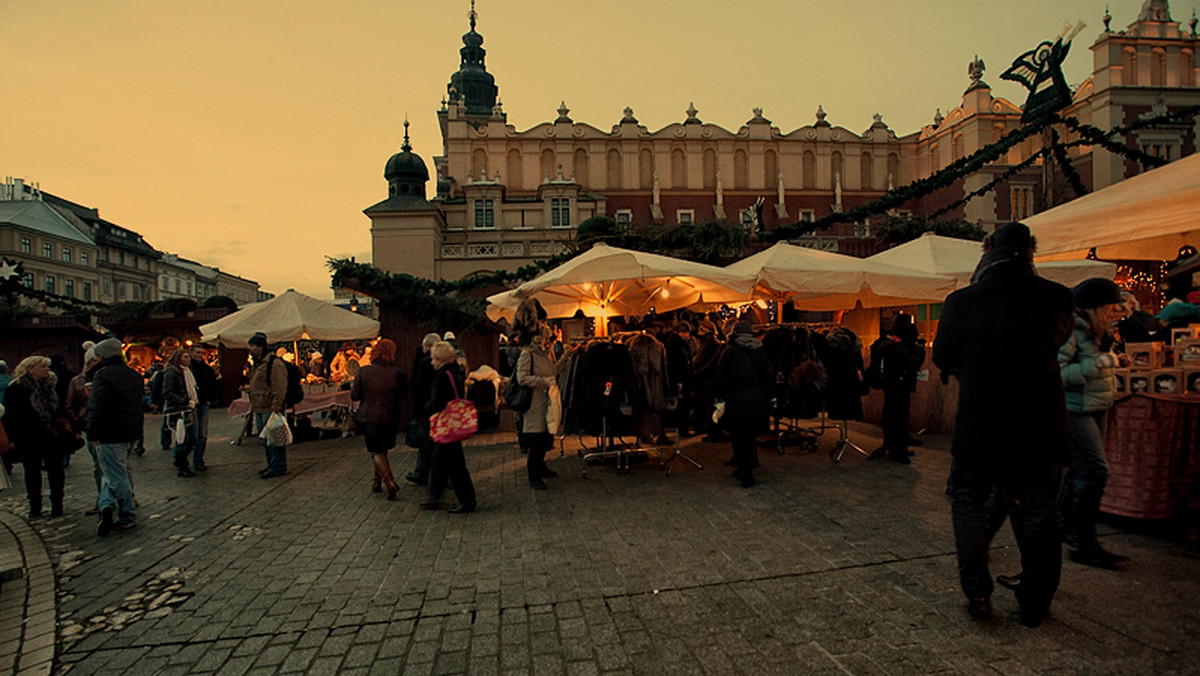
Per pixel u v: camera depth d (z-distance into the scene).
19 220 49.41
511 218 38.47
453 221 38.97
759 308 12.34
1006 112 39.25
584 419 6.77
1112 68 32.84
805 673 2.66
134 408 5.52
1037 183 38.06
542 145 42.62
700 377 8.62
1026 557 2.92
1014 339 2.84
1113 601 3.18
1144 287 12.53
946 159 42.19
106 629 3.41
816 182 44.44
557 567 4.06
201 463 8.24
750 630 3.07
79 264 55.91
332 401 10.95
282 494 6.64
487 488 6.45
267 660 2.99
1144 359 4.57
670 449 8.24
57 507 6.18
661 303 9.84
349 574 4.12
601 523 5.01
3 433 4.71
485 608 3.47
